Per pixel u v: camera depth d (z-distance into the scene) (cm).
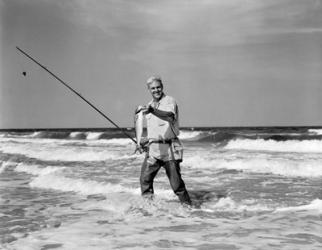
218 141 2367
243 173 867
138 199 550
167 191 607
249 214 469
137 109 472
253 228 401
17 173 1008
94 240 364
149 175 494
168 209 489
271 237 365
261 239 359
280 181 740
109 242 356
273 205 518
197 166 1010
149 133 486
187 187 673
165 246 340
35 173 984
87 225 428
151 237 371
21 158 1345
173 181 482
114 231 398
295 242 347
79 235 384
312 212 472
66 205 557
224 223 425
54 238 374
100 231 399
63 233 394
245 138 2227
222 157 1173
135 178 777
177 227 410
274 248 329
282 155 1305
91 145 2198
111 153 1438
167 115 460
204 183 721
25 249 338
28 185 778
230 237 367
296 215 457
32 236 384
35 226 429
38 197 636
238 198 565
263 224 418
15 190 717
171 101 470
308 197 571
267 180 755
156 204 509
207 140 2498
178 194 490
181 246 339
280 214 465
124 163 1105
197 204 523
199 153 1409
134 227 413
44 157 1411
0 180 871
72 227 420
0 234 394
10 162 1242
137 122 471
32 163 1175
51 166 1052
